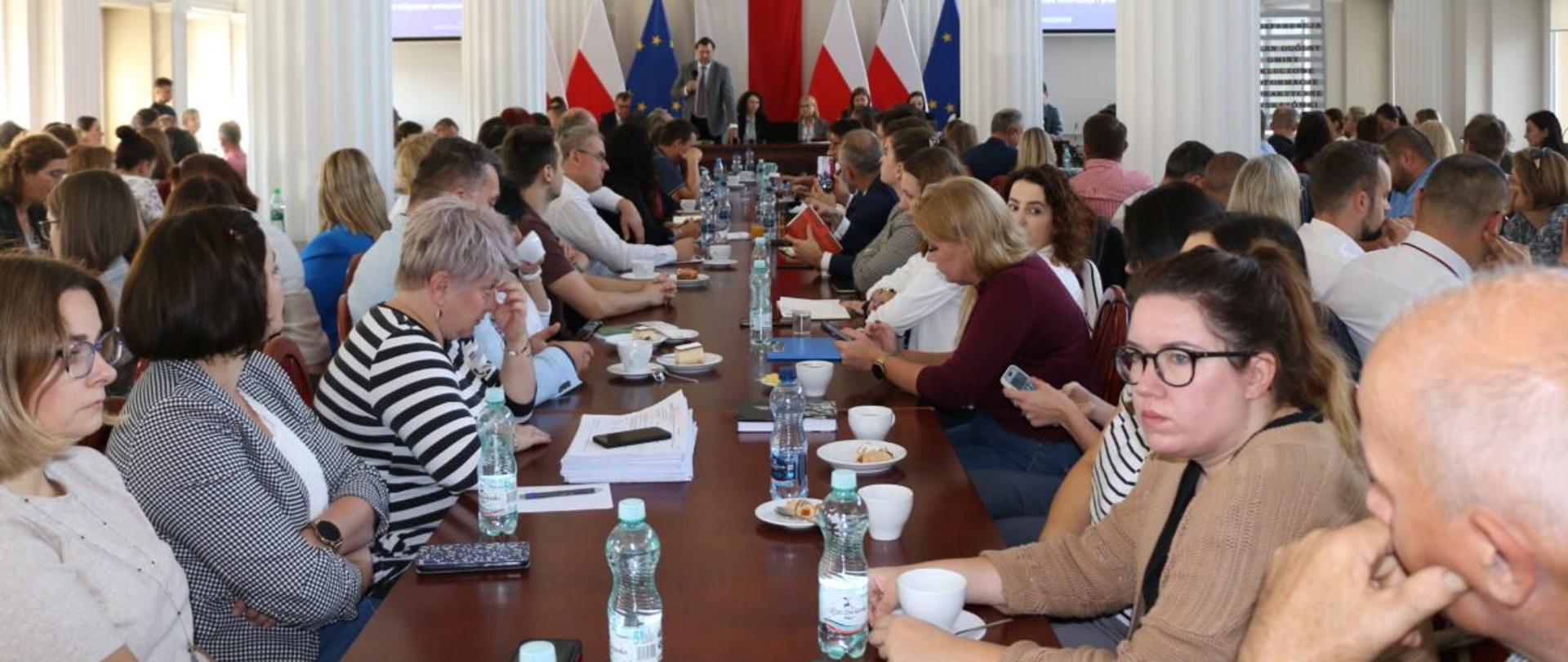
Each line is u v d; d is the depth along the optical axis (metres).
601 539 2.13
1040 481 3.07
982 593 1.94
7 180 5.52
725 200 8.86
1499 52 15.54
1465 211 3.50
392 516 2.62
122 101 15.21
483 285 2.66
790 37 15.98
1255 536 1.58
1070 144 12.59
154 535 1.90
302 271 4.41
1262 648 1.14
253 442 2.18
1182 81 5.98
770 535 2.15
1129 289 1.89
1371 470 0.95
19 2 12.59
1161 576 1.69
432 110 18.64
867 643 1.75
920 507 2.32
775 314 4.55
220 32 15.99
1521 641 0.91
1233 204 4.40
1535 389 0.84
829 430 2.89
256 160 5.97
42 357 1.69
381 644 1.74
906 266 4.56
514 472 2.19
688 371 3.46
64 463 1.83
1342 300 3.64
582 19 15.55
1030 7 11.55
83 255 4.10
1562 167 5.16
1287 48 18.06
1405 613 1.01
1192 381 1.64
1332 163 3.87
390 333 2.59
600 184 6.34
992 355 3.18
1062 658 1.63
